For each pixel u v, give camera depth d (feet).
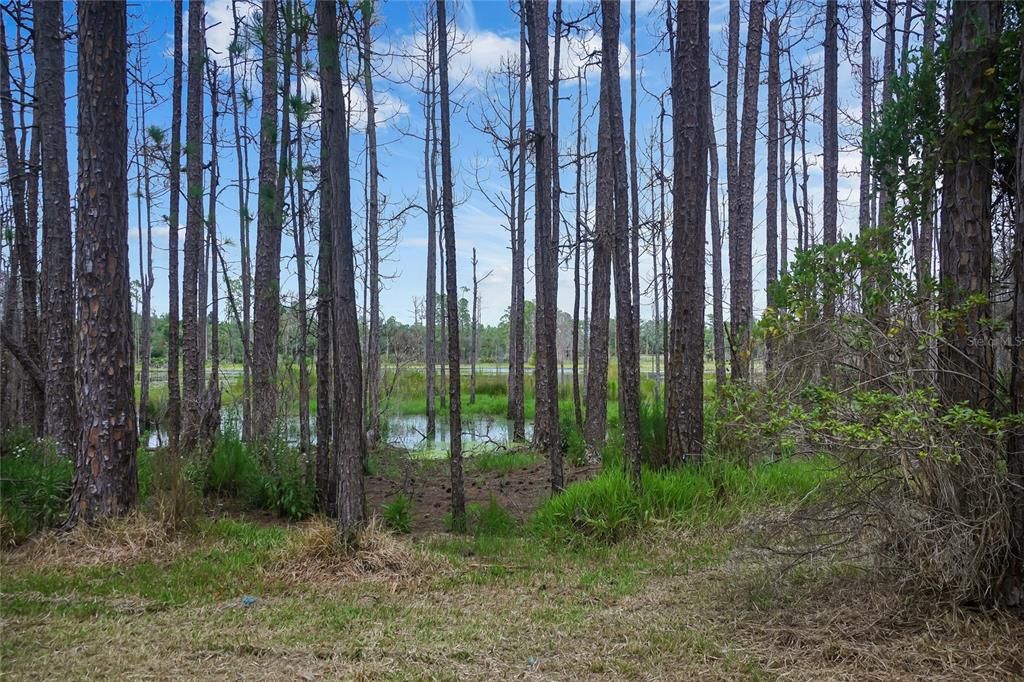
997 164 14.94
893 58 35.01
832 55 42.65
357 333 19.97
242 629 14.96
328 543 19.31
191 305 34.55
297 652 13.78
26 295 32.35
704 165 28.14
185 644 14.15
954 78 14.64
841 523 15.24
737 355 23.00
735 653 13.43
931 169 15.24
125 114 22.59
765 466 24.20
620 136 22.88
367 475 37.52
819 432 14.06
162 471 23.66
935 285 14.99
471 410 78.59
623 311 23.49
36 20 28.99
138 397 71.92
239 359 82.48
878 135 16.74
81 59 21.89
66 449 29.22
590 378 41.14
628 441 23.72
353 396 19.70
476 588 18.02
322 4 18.93
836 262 15.39
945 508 13.70
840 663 12.75
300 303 26.86
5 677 12.64
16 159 32.19
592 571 19.29
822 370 15.88
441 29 22.48
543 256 25.70
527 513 27.96
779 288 16.58
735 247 38.52
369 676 12.73
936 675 12.06
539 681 12.57
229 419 33.14
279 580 18.31
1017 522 13.33
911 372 13.82
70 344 29.81
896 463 14.14
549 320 25.82
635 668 12.93
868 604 14.48
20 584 17.93
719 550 20.43
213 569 19.22
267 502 27.12
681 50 26.89
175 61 30.94
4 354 38.58
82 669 13.01
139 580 18.39
